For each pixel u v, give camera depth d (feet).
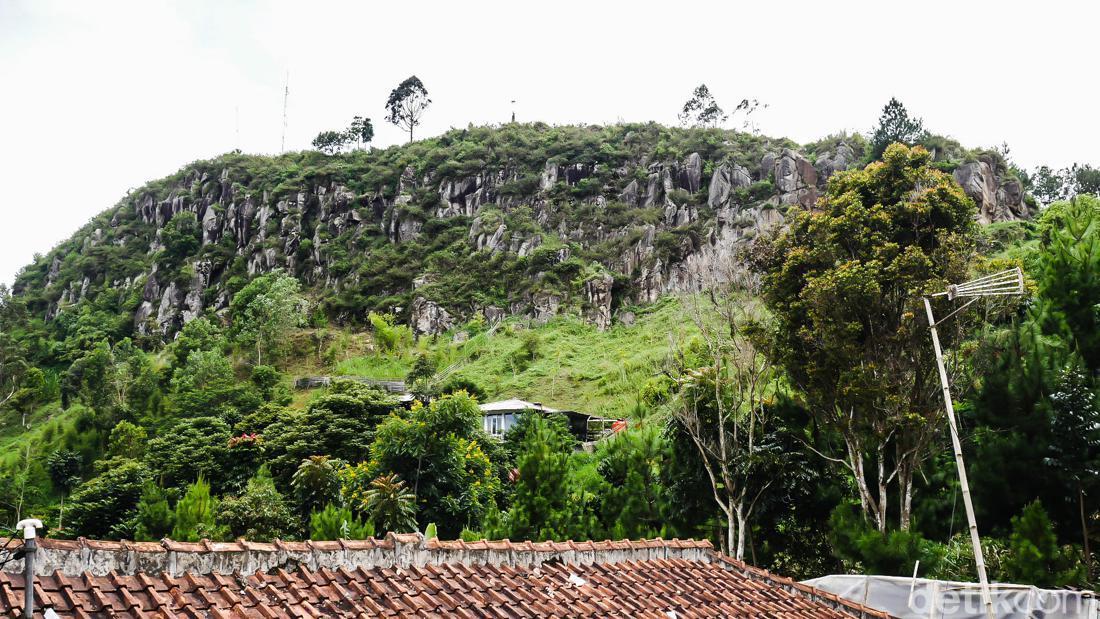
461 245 328.08
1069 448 66.44
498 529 80.84
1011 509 69.26
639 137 357.20
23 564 24.99
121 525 126.41
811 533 86.48
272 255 357.00
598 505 91.20
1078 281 79.15
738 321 105.91
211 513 101.04
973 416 77.05
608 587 38.47
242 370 281.95
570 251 304.09
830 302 86.07
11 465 222.69
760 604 41.55
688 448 91.81
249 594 28.43
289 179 387.75
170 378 267.59
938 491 81.61
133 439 210.18
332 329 311.27
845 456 92.22
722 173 309.22
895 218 91.56
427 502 120.78
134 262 397.39
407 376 235.81
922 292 81.35
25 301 407.23
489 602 32.76
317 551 31.45
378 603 30.22
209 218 391.24
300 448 155.94
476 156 371.15
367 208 366.43
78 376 285.43
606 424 186.09
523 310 287.48
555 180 342.85
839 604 45.19
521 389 229.86
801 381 90.68
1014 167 310.45
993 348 78.38
